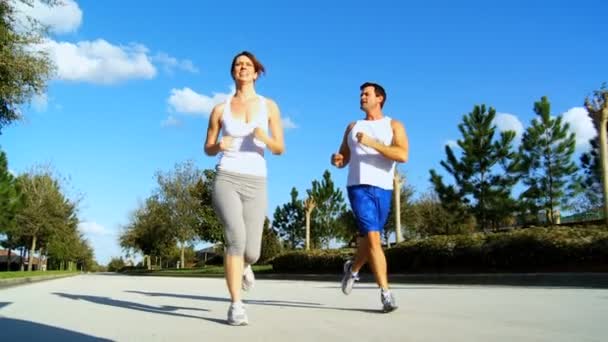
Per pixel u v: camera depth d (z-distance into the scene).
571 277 9.15
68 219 44.25
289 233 46.44
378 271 4.27
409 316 3.95
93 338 2.89
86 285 10.70
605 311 4.32
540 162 26.03
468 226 31.98
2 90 12.75
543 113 25.94
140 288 8.97
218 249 52.06
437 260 13.61
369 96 4.61
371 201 4.36
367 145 4.22
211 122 3.86
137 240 49.91
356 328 3.24
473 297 6.15
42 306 4.97
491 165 25.14
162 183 42.09
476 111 25.62
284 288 9.00
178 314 4.18
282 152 3.85
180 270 35.34
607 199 12.42
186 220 41.22
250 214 3.80
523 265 11.58
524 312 4.25
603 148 12.62
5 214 25.77
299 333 3.03
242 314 3.45
